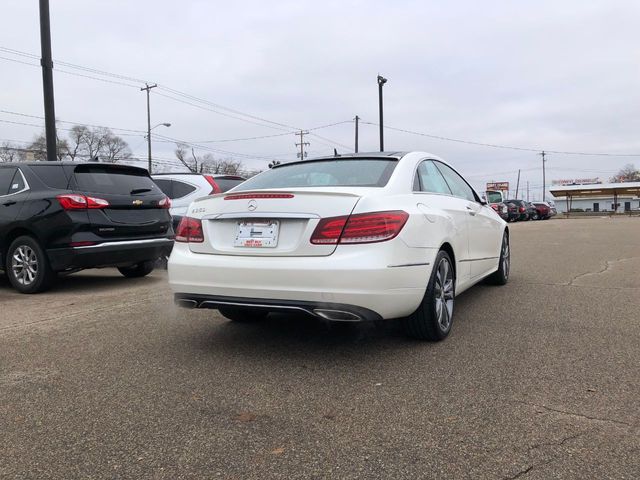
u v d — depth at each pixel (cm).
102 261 684
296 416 301
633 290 652
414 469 243
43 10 1162
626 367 369
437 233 421
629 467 241
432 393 329
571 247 1266
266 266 368
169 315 548
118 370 380
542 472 238
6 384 356
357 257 353
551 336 448
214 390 340
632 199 9119
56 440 277
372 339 447
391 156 455
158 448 267
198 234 409
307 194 371
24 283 688
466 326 485
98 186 699
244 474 243
